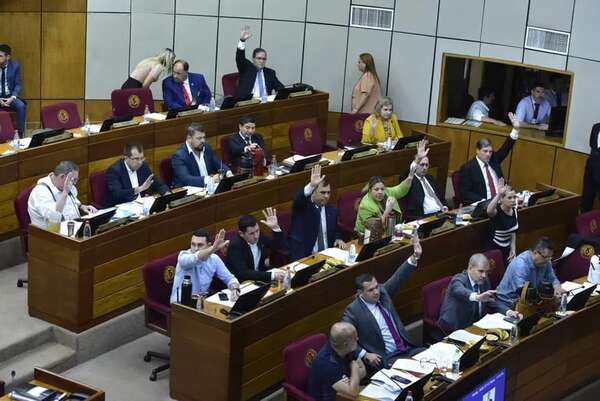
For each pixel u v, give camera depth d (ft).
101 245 32.50
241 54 47.78
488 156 41.68
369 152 43.21
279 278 31.78
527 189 48.91
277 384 30.94
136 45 51.65
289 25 52.49
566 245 39.45
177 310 29.37
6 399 24.66
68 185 33.14
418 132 46.70
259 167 39.75
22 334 32.07
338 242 35.60
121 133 40.32
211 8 52.39
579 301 32.86
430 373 26.27
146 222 34.06
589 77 46.09
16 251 37.01
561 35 46.91
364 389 26.53
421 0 50.39
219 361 28.89
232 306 29.30
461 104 51.80
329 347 27.12
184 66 45.93
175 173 39.22
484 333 30.37
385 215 36.09
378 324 30.25
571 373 33.14
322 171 41.01
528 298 32.27
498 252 35.86
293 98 47.34
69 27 49.78
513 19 48.32
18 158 36.42
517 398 30.76
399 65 51.42
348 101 52.70
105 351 33.32
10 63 45.14
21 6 48.39
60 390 25.16
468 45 49.75
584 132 46.50
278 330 30.42
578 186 46.98
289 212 37.45
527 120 49.42
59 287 32.45
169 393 30.68
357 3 51.52
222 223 37.50
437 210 40.37
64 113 41.91
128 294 33.99
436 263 36.58
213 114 44.09
